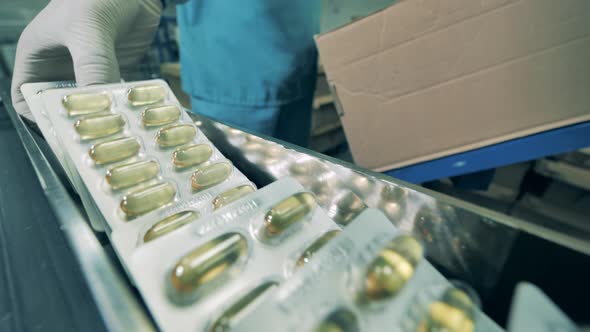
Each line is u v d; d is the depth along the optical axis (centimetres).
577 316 16
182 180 26
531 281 17
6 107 45
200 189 25
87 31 40
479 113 45
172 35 130
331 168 25
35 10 88
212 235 17
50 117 24
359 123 58
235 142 33
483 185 74
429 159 52
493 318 19
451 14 41
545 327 14
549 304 14
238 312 14
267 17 61
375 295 13
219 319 14
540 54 38
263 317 13
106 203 22
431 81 46
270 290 16
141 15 53
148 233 19
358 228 17
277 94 70
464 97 45
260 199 21
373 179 23
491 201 87
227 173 27
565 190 81
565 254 16
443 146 50
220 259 16
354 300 14
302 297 14
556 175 78
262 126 74
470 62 42
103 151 24
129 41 56
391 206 23
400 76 49
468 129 47
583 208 78
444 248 21
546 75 39
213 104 75
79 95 26
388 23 46
